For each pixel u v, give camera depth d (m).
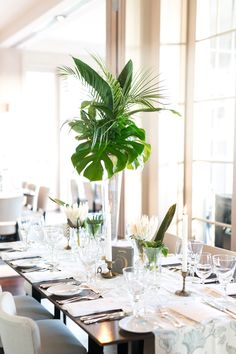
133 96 3.49
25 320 1.93
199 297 2.30
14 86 9.54
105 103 3.31
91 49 9.92
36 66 9.62
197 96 4.12
